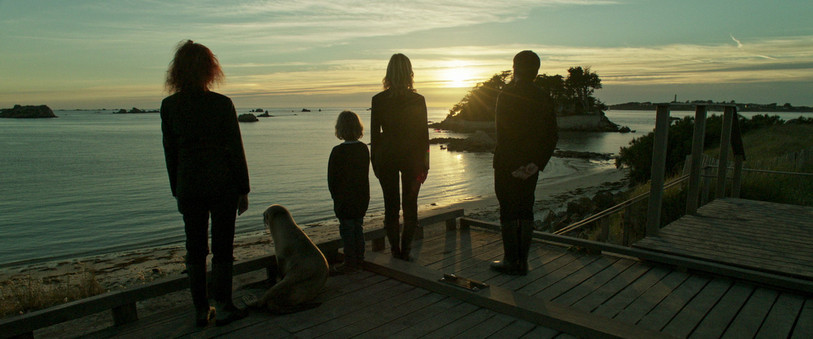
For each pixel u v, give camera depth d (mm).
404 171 3818
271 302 3010
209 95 2725
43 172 33688
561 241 4398
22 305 6219
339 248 4168
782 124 25266
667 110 4871
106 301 2732
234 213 2875
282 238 3197
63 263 11344
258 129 114875
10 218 18516
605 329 2512
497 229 5152
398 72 3670
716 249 4496
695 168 6246
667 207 8242
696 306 3096
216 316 2826
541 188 25469
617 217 9430
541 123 3441
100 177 31109
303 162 40312
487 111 101938
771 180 9273
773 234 5160
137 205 21234
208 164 2689
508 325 2779
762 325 2814
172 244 14438
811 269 3795
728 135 7398
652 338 2406
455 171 34500
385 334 2670
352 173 3672
